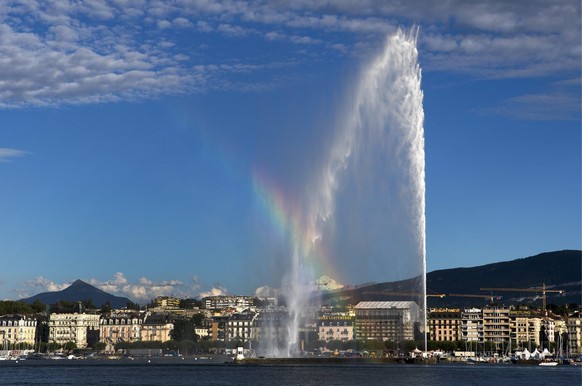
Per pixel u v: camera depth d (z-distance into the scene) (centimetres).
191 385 17675
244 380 18988
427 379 19388
